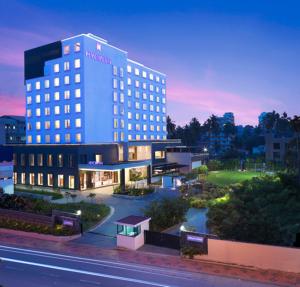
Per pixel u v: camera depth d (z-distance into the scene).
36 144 69.19
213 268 23.88
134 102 88.12
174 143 88.38
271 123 183.38
